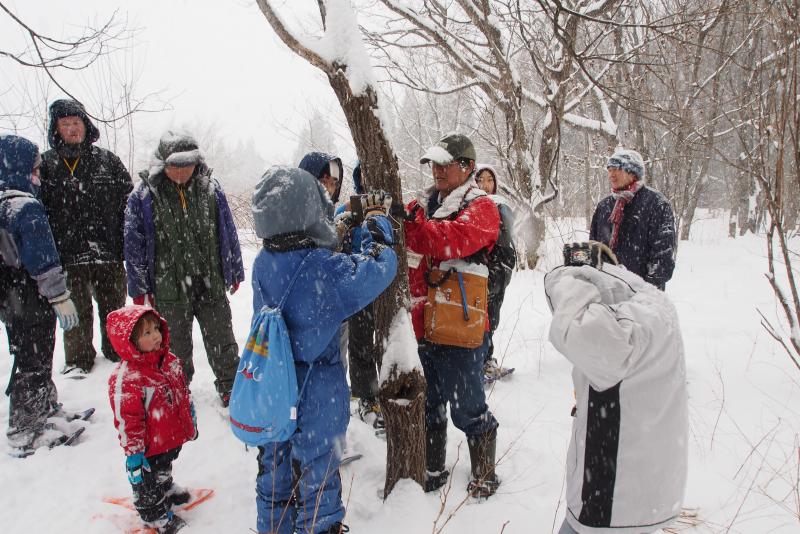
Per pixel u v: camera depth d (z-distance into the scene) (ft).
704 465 10.31
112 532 8.21
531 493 9.50
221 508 9.00
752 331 18.12
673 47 25.34
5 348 15.64
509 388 14.33
